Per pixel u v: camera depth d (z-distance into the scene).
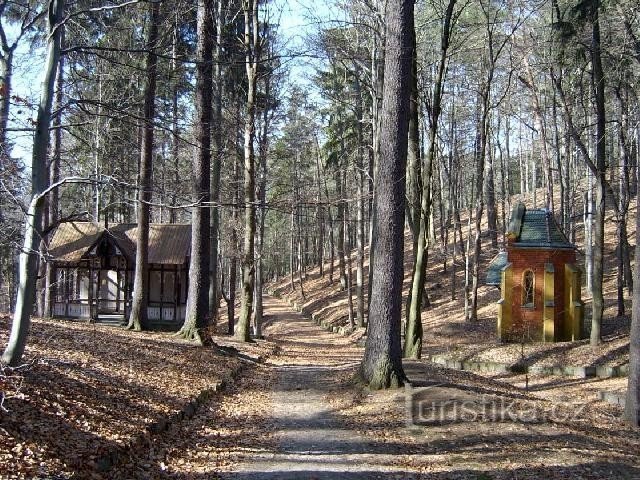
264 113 27.31
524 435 9.82
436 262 41.31
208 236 18.50
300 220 57.56
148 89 14.81
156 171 21.08
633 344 13.24
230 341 23.06
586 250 30.12
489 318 27.78
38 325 15.22
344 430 10.05
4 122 8.31
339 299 43.91
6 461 6.06
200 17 15.66
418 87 20.31
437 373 14.81
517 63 27.91
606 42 21.19
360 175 32.75
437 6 22.62
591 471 8.28
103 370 11.23
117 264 28.64
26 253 8.30
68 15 8.87
